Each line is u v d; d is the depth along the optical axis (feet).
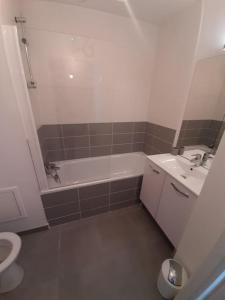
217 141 4.97
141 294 3.87
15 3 4.49
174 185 4.35
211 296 2.10
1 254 4.04
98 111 7.22
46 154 6.77
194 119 5.49
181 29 5.44
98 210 6.23
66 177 6.78
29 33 5.30
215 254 1.99
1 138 3.88
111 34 6.14
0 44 3.22
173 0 4.83
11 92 3.59
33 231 5.38
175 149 6.00
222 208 2.52
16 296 3.79
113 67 6.67
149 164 5.65
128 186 6.35
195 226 3.18
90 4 5.32
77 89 6.54
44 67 5.83
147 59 7.00
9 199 4.59
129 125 8.05
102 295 3.84
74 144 7.41
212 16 4.47
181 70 5.61
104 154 8.21
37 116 6.00
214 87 4.79
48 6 5.18
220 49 4.48
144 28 6.42
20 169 4.38
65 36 5.67
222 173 2.48
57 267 4.42
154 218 5.59
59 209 5.48
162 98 6.81
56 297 3.78
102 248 4.98
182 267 3.65
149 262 4.63
